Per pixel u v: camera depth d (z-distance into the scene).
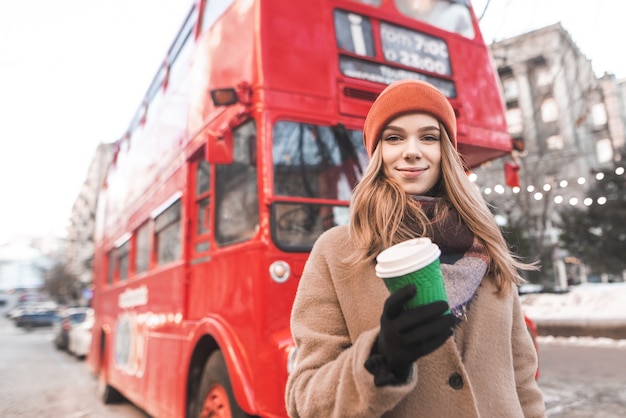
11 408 7.34
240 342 3.08
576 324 10.88
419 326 0.85
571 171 25.17
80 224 73.25
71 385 9.66
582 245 18.27
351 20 3.88
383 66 3.90
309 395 1.10
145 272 5.85
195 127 4.33
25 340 25.73
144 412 7.04
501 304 1.30
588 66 11.90
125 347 6.52
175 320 4.34
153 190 5.77
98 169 66.75
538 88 27.41
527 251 17.33
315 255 1.39
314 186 3.30
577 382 6.78
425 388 1.13
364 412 0.95
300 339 1.25
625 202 17.23
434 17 4.51
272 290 2.96
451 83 4.33
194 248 4.17
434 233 1.27
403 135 1.40
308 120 3.40
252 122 3.38
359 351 0.98
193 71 4.64
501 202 16.58
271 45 3.41
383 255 0.94
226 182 3.68
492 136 4.45
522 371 1.48
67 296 61.75
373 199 1.33
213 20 4.33
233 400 3.09
